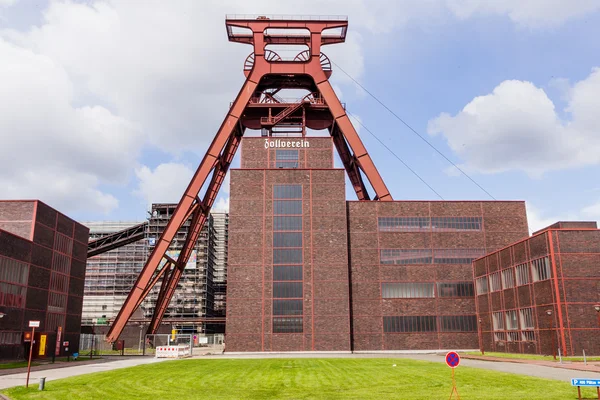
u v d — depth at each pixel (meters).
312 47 81.25
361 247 75.25
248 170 75.25
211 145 76.94
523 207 77.81
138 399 23.95
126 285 141.25
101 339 85.69
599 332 50.41
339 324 70.81
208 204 80.50
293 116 84.12
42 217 58.88
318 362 46.16
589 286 51.53
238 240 73.06
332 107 80.00
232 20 80.75
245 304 71.00
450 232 76.38
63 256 64.50
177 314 130.50
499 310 65.19
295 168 75.50
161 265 128.88
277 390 26.77
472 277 75.19
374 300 73.75
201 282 132.62
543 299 53.91
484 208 77.44
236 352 69.56
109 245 120.94
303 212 74.19
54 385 28.84
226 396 24.77
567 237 52.75
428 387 26.73
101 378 32.53
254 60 80.62
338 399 23.39
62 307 63.81
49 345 59.53
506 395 23.41
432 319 73.56
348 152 87.50
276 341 70.12
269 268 72.25
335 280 72.12
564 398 22.30
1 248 49.81
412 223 76.38
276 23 81.25
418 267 75.06
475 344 72.88
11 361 50.84
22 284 53.81
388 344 72.50
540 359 48.00
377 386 27.62
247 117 83.50
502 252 64.62
